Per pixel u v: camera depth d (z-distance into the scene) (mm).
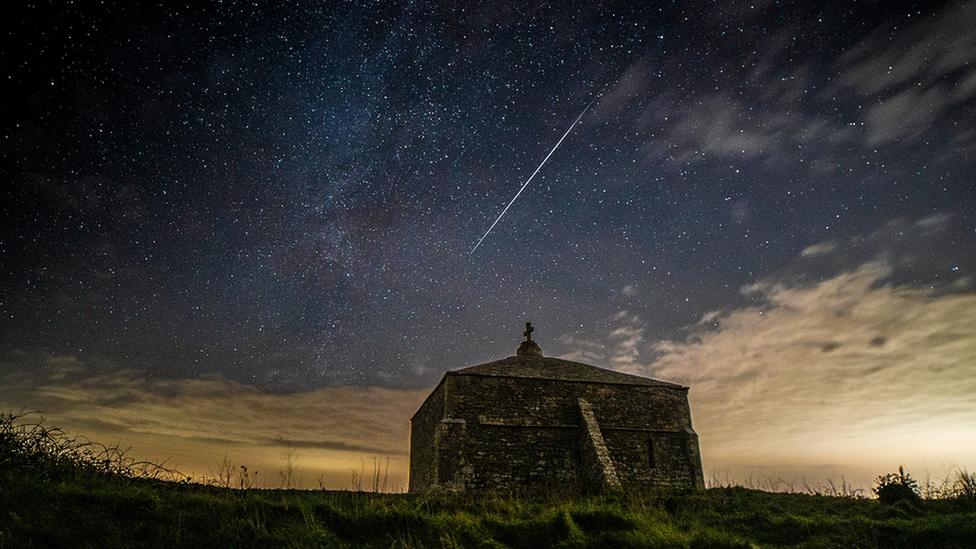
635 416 22203
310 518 10406
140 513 9508
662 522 12664
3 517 8273
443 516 11547
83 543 8242
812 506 15195
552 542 11109
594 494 18281
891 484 15781
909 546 11672
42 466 10180
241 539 9305
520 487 19906
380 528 10703
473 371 22016
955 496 14875
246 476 12617
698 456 21703
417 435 25516
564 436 21375
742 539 11906
